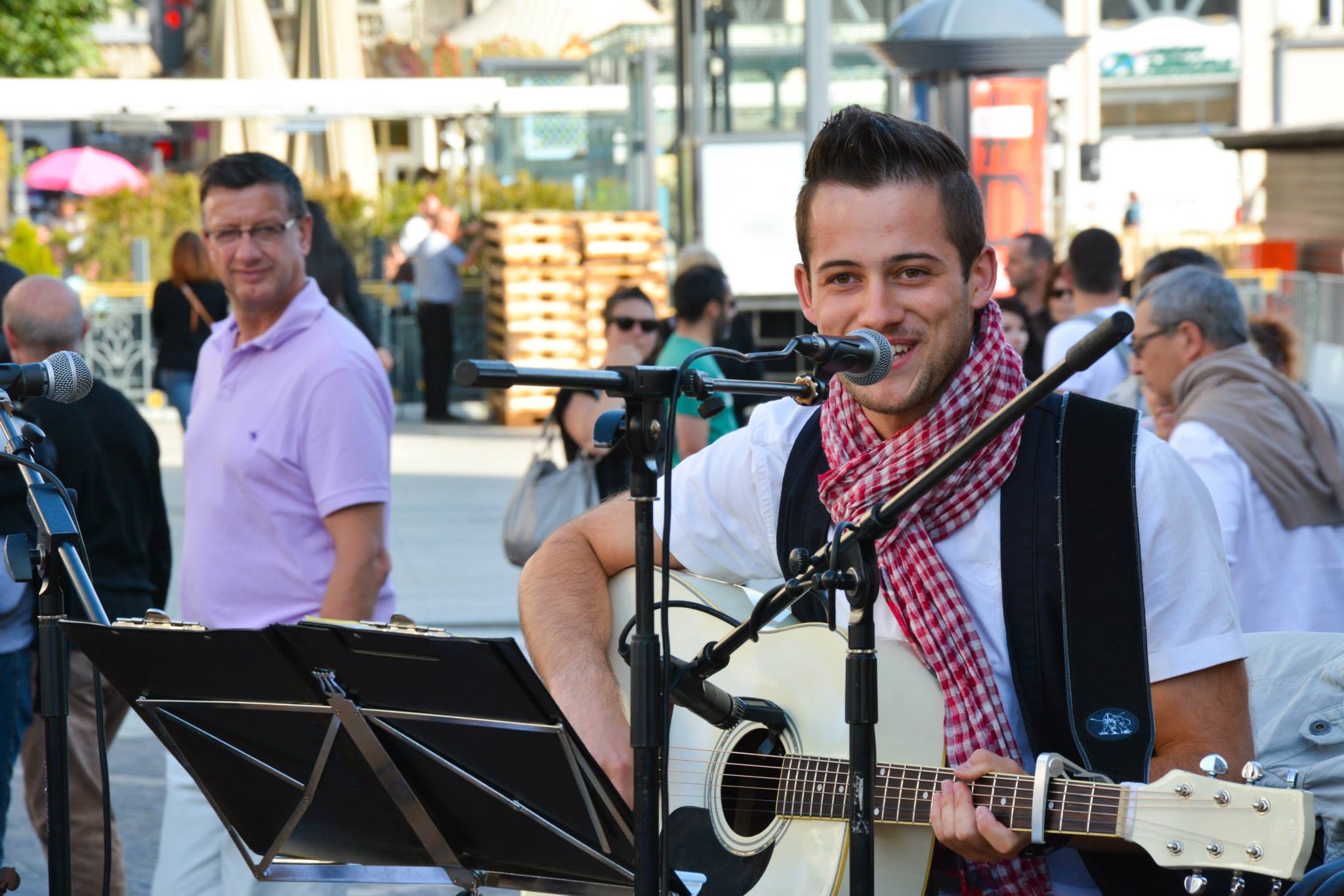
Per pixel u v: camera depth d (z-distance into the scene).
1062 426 3.88
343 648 3.59
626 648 4.33
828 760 4.20
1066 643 3.76
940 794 3.70
